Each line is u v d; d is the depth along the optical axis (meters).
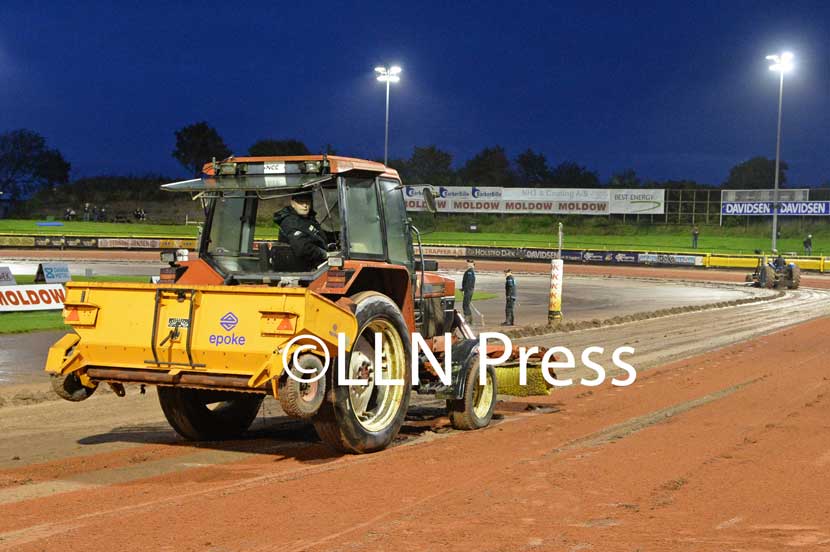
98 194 90.25
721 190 72.25
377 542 5.16
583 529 5.46
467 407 8.89
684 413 10.15
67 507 5.93
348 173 7.68
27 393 11.32
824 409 10.41
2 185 103.88
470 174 97.62
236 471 7.10
